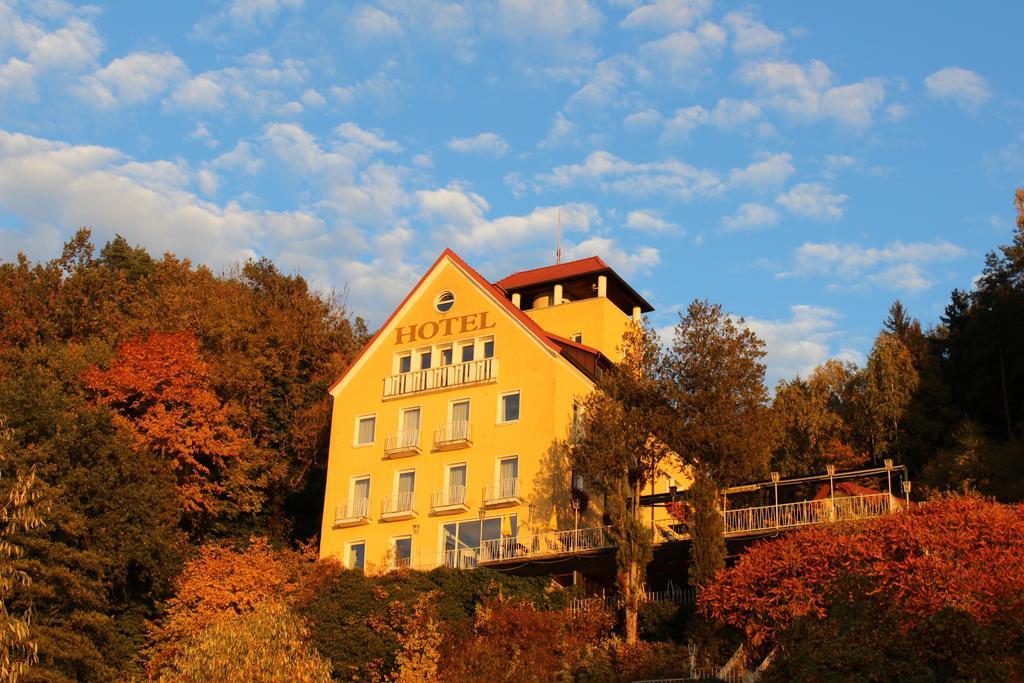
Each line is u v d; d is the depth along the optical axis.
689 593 42.78
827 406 73.50
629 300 65.75
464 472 51.44
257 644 38.53
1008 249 68.06
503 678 39.81
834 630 30.94
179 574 48.12
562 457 49.53
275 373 63.28
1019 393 62.50
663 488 56.38
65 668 40.91
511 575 46.62
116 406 54.72
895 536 34.75
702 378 45.50
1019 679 27.22
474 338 54.06
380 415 54.81
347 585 45.28
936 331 72.00
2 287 63.28
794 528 42.38
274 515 59.97
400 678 41.06
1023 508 36.50
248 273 79.81
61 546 42.72
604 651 39.84
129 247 84.06
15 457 43.38
